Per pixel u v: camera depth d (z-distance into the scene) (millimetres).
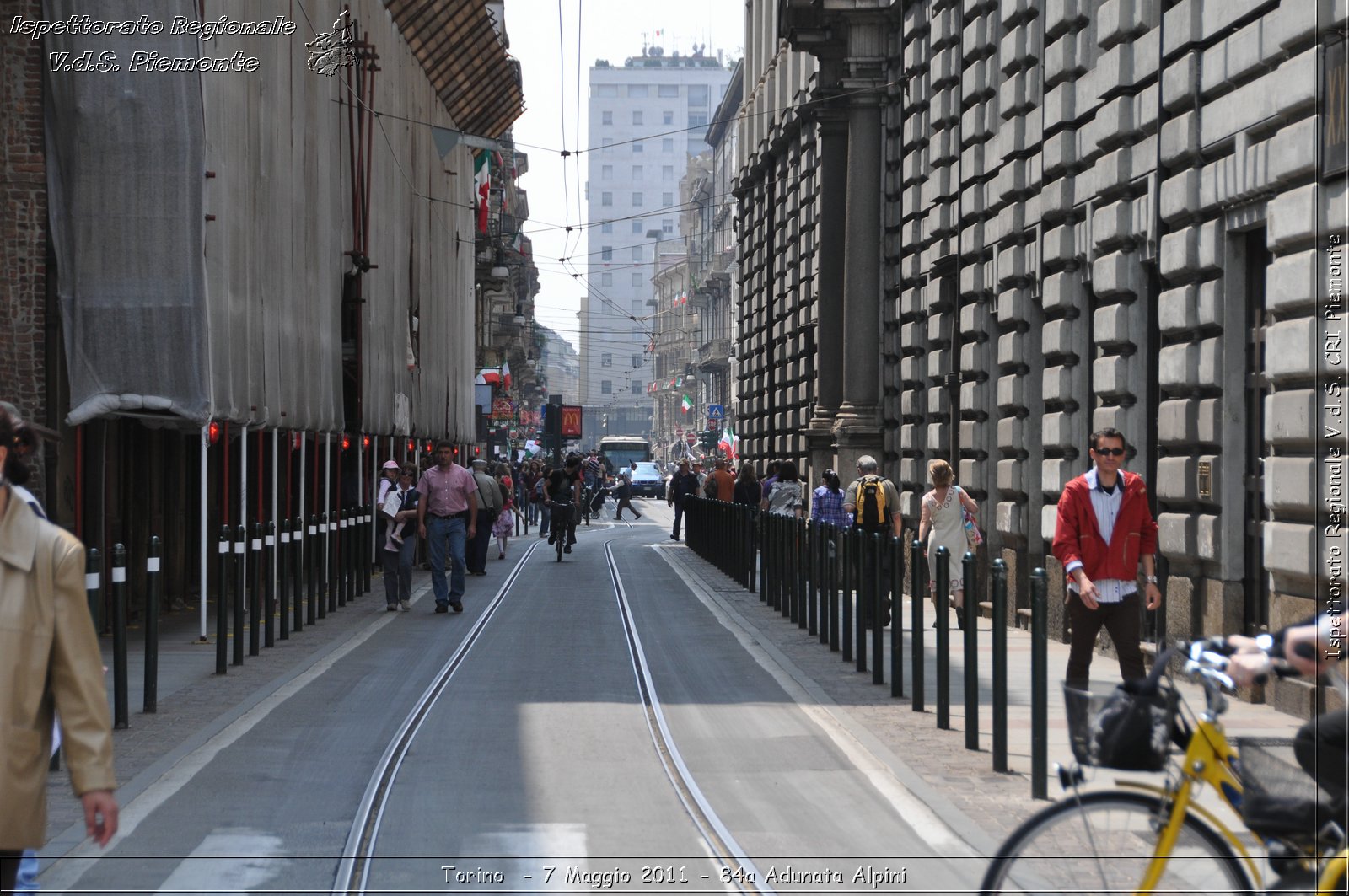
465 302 53844
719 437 100250
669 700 14914
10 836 5312
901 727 13289
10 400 20406
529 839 9109
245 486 22516
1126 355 18219
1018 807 9906
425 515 25016
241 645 17625
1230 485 15062
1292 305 13344
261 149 23703
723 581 32312
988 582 24219
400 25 38531
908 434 30375
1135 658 11445
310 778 10930
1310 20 13094
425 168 43156
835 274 38031
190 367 20297
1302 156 13156
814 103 37125
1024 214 22234
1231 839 5832
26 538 5477
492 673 17047
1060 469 20266
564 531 39219
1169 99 16578
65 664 5523
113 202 20297
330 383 29062
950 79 27094
